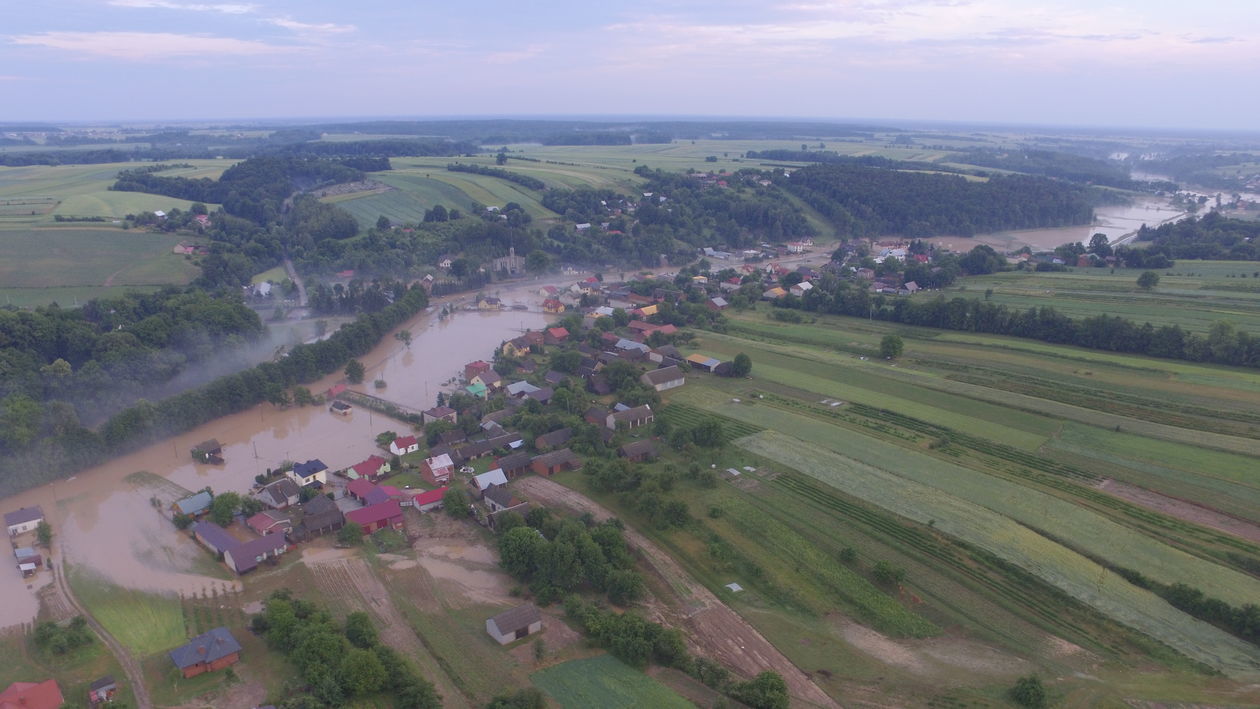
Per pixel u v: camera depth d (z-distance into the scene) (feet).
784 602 284.41
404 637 266.36
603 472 369.91
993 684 237.04
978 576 293.84
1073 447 407.23
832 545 317.22
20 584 303.48
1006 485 365.81
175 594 295.07
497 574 307.99
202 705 231.91
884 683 239.50
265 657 255.29
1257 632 253.24
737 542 321.93
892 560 306.55
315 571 310.04
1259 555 300.20
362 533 337.31
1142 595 279.69
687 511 337.72
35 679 245.86
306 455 429.79
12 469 382.42
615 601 284.82
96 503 374.22
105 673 248.73
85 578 307.17
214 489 388.16
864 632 266.16
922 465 390.21
